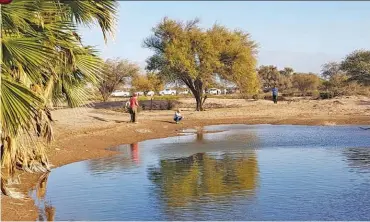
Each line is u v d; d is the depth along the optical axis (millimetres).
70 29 10578
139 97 60062
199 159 16875
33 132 13000
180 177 13594
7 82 8875
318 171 13984
